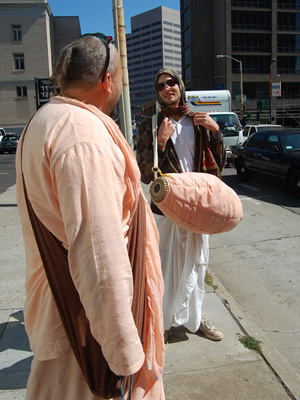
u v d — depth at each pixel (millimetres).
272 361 2412
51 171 1040
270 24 53188
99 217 992
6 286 3641
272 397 2109
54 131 1059
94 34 1313
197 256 2410
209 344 2617
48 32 41062
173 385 2217
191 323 2508
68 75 1220
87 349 1115
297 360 2635
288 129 9469
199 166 2443
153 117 2453
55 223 1110
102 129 1103
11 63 40344
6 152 29375
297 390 2160
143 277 1299
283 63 54656
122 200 1139
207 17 56594
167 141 2418
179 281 2451
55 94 1385
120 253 1011
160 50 138125
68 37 46906
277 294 3695
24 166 1136
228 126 14164
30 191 1129
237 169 10859
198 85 57969
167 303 2504
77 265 998
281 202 7852
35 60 40469
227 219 1930
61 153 1017
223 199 1909
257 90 54406
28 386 1278
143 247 1312
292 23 54062
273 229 5859
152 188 1889
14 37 40281
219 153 2486
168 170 2406
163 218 2459
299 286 3854
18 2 39375
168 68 2410
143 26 142375
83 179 1000
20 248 4816
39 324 1244
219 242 5328
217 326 2848
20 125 41219
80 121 1067
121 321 990
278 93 39938
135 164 1232
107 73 1252
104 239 989
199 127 2465
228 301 3283
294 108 55844
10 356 2525
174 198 1828
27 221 1241
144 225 1354
